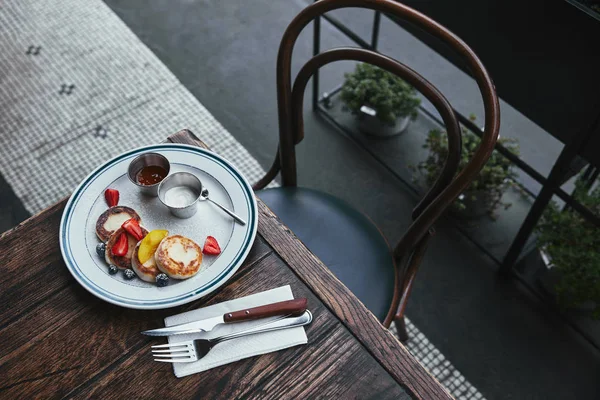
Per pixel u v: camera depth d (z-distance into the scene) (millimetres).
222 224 1037
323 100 2594
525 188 2221
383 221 2250
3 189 2299
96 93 2584
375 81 2342
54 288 972
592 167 1808
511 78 1726
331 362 914
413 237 1328
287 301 951
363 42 2336
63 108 2531
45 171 2348
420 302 2051
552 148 1949
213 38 2795
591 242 1805
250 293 979
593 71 1476
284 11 2900
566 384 1881
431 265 2129
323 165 2398
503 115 1963
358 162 2406
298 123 1421
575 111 1582
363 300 1396
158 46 2766
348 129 2494
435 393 885
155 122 2504
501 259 2131
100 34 2797
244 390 888
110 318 945
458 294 2066
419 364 910
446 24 1809
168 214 1047
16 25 2826
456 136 1202
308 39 2773
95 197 1056
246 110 2557
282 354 921
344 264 1444
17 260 999
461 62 1847
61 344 921
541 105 1685
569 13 1443
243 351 917
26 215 2236
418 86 1211
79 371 898
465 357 1937
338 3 1175
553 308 2029
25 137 2441
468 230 2199
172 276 953
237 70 2688
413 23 1131
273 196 1560
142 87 2613
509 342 1964
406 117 2395
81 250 993
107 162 1089
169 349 915
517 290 2074
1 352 912
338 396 885
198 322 941
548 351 1942
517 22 1586
